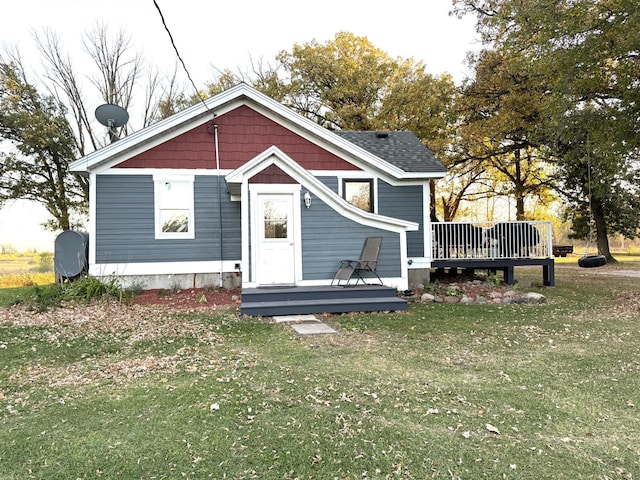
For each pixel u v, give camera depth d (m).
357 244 9.37
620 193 22.23
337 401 3.85
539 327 6.98
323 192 9.23
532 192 24.77
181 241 10.59
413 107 23.17
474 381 4.42
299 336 6.29
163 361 5.08
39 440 3.13
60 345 5.80
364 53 26.28
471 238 11.99
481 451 3.01
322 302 8.11
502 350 5.62
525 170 25.56
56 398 3.97
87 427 3.34
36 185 18.59
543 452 3.01
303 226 9.19
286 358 5.17
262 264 9.06
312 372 4.64
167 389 4.13
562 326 7.08
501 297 9.89
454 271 13.50
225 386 4.20
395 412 3.63
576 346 5.84
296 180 9.13
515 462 2.88
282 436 3.19
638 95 9.73
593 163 19.30
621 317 7.92
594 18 9.51
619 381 4.45
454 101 23.36
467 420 3.50
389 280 9.55
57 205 18.98
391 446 3.06
